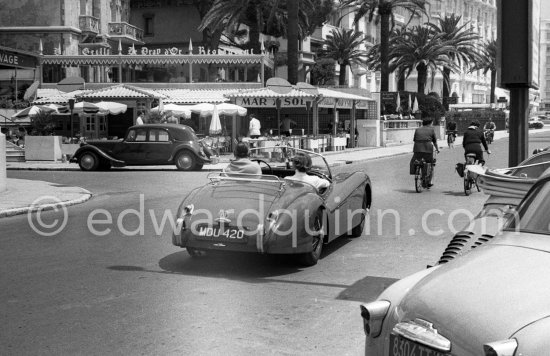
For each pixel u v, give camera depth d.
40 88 39.56
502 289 2.75
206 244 7.38
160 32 55.31
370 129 39.75
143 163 23.23
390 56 55.00
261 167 9.73
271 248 7.22
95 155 23.41
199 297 6.39
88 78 44.91
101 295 6.45
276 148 9.81
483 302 2.71
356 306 6.06
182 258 8.26
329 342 5.07
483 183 5.80
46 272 7.48
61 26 43.16
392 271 7.55
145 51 39.84
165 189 16.95
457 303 2.78
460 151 35.59
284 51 56.12
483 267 3.01
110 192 16.31
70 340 5.09
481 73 105.94
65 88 37.81
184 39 54.62
